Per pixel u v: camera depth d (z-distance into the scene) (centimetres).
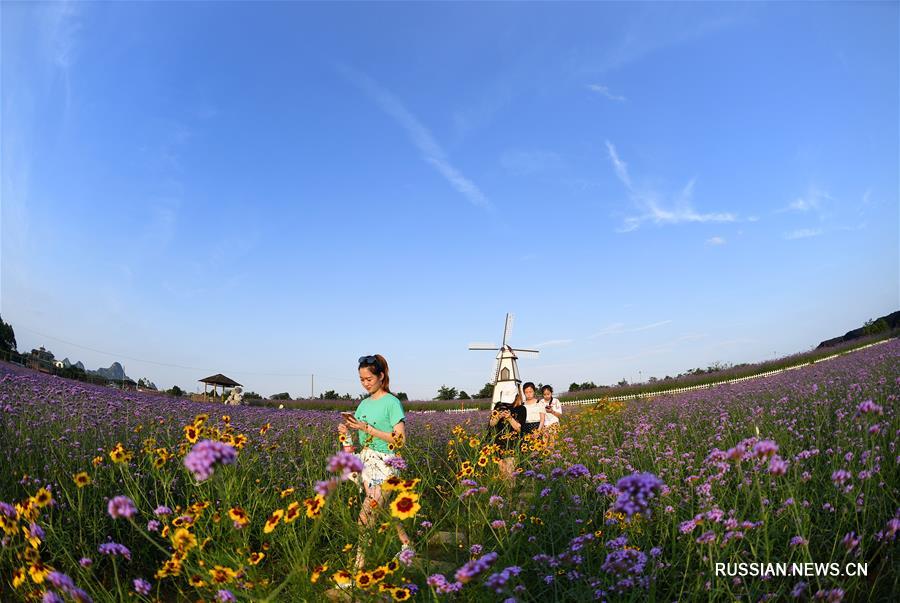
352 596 342
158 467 504
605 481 500
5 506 302
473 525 502
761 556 390
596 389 4031
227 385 3897
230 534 410
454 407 3988
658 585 378
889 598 337
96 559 460
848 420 645
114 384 3216
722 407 1182
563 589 361
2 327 4291
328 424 1259
